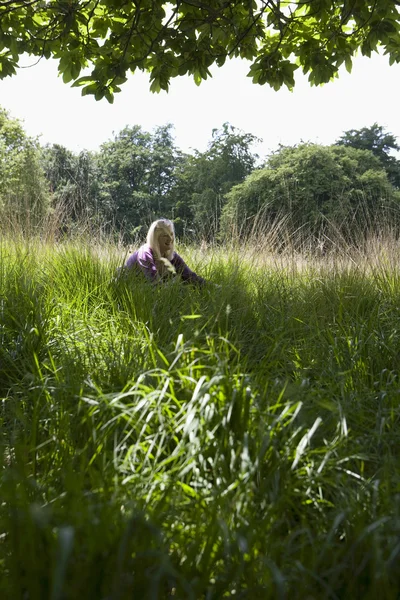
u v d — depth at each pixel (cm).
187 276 515
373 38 498
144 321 388
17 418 272
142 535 153
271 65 564
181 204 5053
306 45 567
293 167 2231
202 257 657
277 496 192
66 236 659
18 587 140
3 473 188
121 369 296
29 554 142
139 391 236
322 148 2353
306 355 355
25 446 218
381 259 590
